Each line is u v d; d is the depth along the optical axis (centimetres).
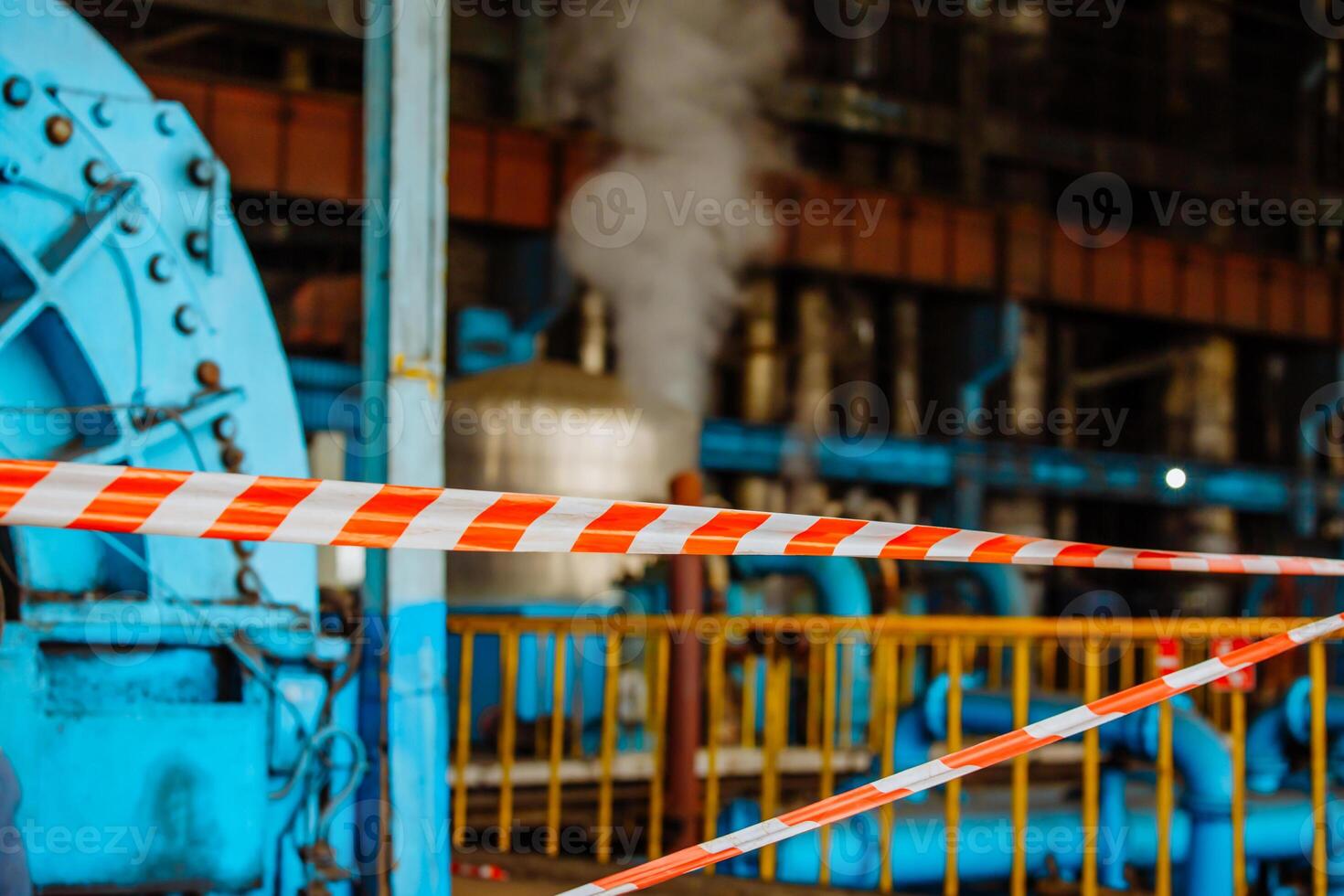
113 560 512
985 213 3362
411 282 608
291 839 533
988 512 3409
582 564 1466
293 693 532
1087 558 363
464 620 942
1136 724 972
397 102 609
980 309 3403
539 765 1073
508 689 945
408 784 573
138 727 482
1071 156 3822
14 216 469
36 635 470
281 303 2716
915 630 820
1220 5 4181
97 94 489
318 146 2566
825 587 1412
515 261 2936
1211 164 4019
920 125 3628
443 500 279
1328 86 4316
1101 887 999
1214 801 959
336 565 1595
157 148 507
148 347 503
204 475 259
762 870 888
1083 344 4081
